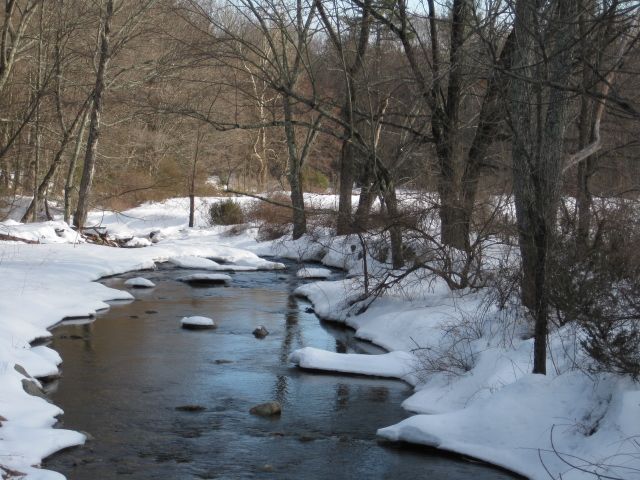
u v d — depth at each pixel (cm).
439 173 1466
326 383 1077
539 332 839
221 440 834
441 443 800
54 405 902
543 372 842
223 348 1281
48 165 3725
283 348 1290
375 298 1478
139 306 1664
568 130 1633
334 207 2761
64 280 1831
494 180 1389
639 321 787
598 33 676
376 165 1482
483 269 1370
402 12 1507
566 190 1220
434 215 1416
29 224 2686
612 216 1048
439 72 1485
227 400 985
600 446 686
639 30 635
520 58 920
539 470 717
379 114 1574
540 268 834
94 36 3284
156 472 735
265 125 1541
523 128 928
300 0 1747
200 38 1914
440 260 1388
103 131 3609
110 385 1034
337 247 2509
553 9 746
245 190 4353
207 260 2459
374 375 1118
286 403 978
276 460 777
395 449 814
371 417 925
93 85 3038
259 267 2439
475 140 1433
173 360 1185
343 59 1501
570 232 1001
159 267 2395
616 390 733
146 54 3191
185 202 4184
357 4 1487
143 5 2906
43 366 1058
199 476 729
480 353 1032
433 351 1141
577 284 824
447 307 1296
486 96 1409
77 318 1487
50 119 3288
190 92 3175
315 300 1745
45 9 3058
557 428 753
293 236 2912
